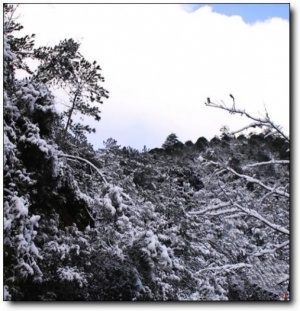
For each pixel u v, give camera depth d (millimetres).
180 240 11727
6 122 8875
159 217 11773
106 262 10195
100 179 12414
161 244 10539
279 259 9445
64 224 11039
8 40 10305
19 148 9133
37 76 12297
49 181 9797
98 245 10266
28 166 9312
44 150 9000
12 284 8234
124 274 10281
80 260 10031
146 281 10477
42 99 9703
